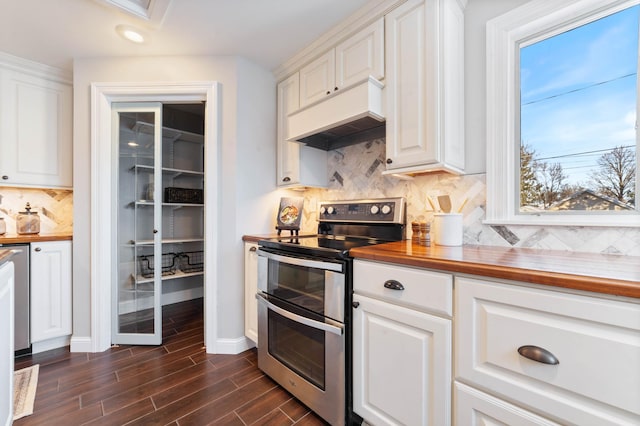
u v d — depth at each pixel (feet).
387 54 5.01
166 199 9.36
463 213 4.93
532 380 2.55
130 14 5.35
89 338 6.70
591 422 2.25
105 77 6.79
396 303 3.59
